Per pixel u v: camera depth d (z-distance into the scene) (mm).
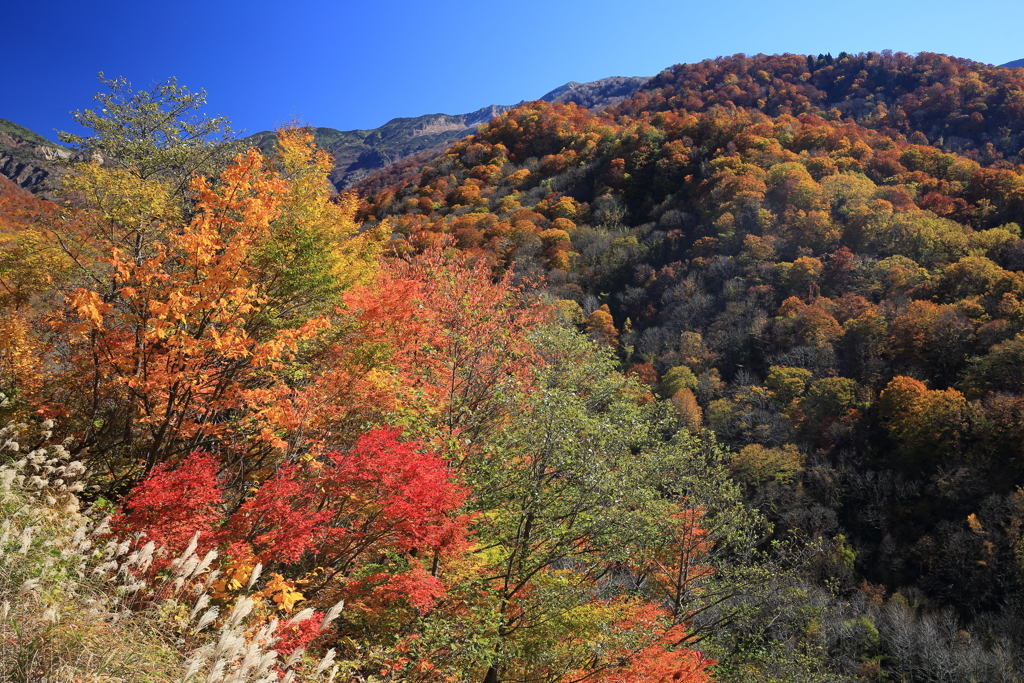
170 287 8812
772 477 40594
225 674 4531
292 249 11086
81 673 4082
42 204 12102
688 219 74562
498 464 12133
